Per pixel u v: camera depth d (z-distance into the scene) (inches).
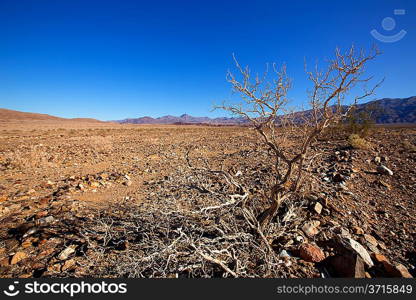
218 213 161.5
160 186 258.8
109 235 151.6
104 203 219.8
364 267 124.8
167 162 394.3
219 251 115.2
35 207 209.3
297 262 127.9
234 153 447.2
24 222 181.3
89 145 629.3
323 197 191.8
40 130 1210.6
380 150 378.3
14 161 386.3
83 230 165.8
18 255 136.3
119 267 115.3
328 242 141.6
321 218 170.2
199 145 608.4
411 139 472.1
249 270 121.7
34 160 401.4
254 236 140.1
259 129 133.8
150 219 157.3
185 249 133.0
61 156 447.5
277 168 146.5
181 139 812.0
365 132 507.2
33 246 148.6
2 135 897.5
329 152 389.7
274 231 148.3
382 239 154.5
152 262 117.6
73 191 248.4
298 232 152.0
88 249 142.6
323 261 127.6
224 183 238.1
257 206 184.1
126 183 274.1
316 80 114.7
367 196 215.0
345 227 162.4
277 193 138.9
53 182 285.1
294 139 530.6
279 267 121.2
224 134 1008.2
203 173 182.5
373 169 286.0
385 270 124.2
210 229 148.6
